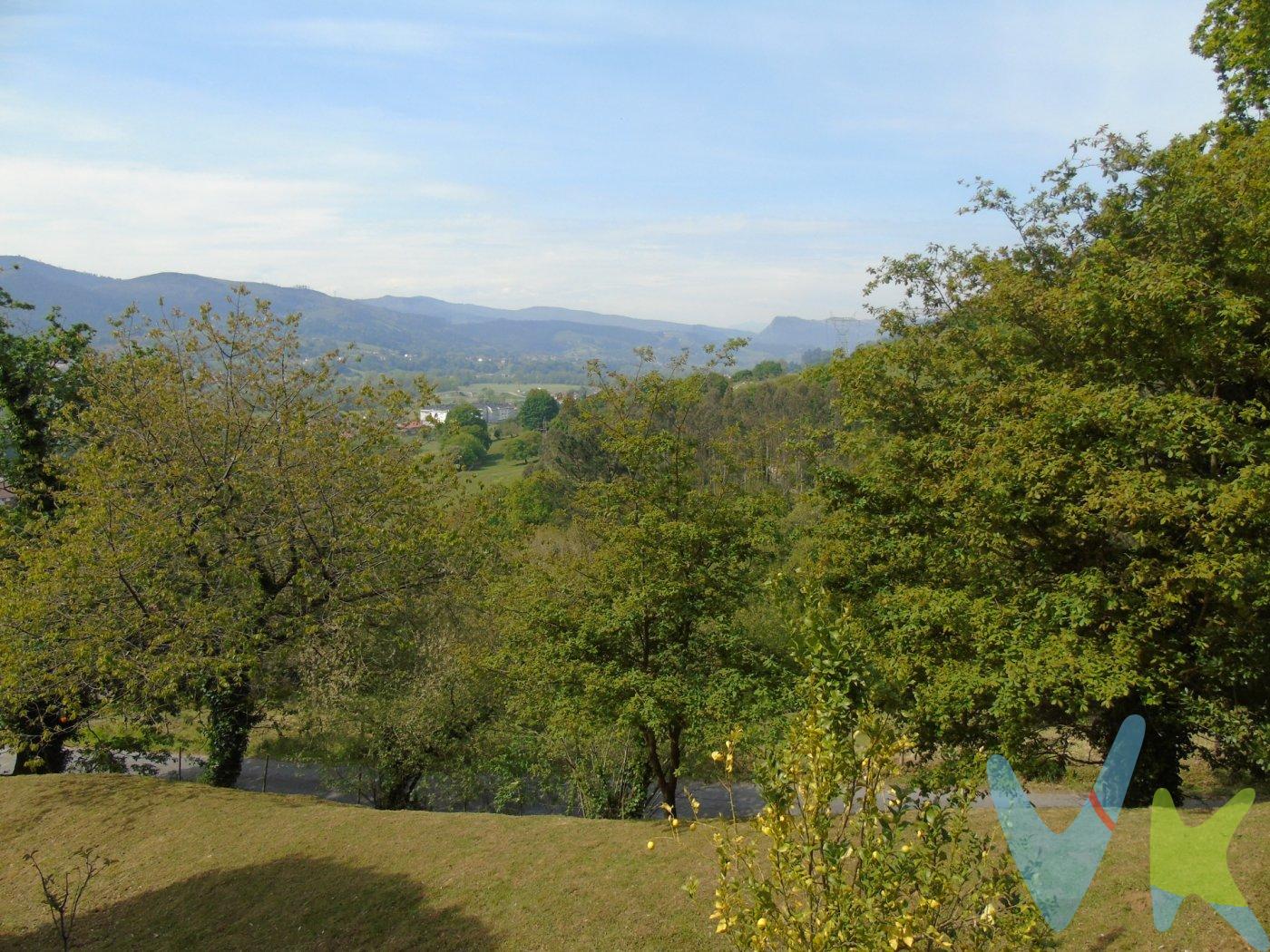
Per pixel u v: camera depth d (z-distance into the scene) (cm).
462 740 2098
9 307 2445
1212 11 1689
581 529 1633
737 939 538
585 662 1454
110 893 1335
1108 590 1112
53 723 2102
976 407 1357
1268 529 1064
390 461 2044
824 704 522
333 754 2142
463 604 2109
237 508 1858
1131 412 1097
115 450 1823
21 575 1848
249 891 1279
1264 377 1208
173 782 1827
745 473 1645
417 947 1058
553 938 1016
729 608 1515
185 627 1697
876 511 1502
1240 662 1112
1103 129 1548
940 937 502
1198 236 1213
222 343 1972
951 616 1218
